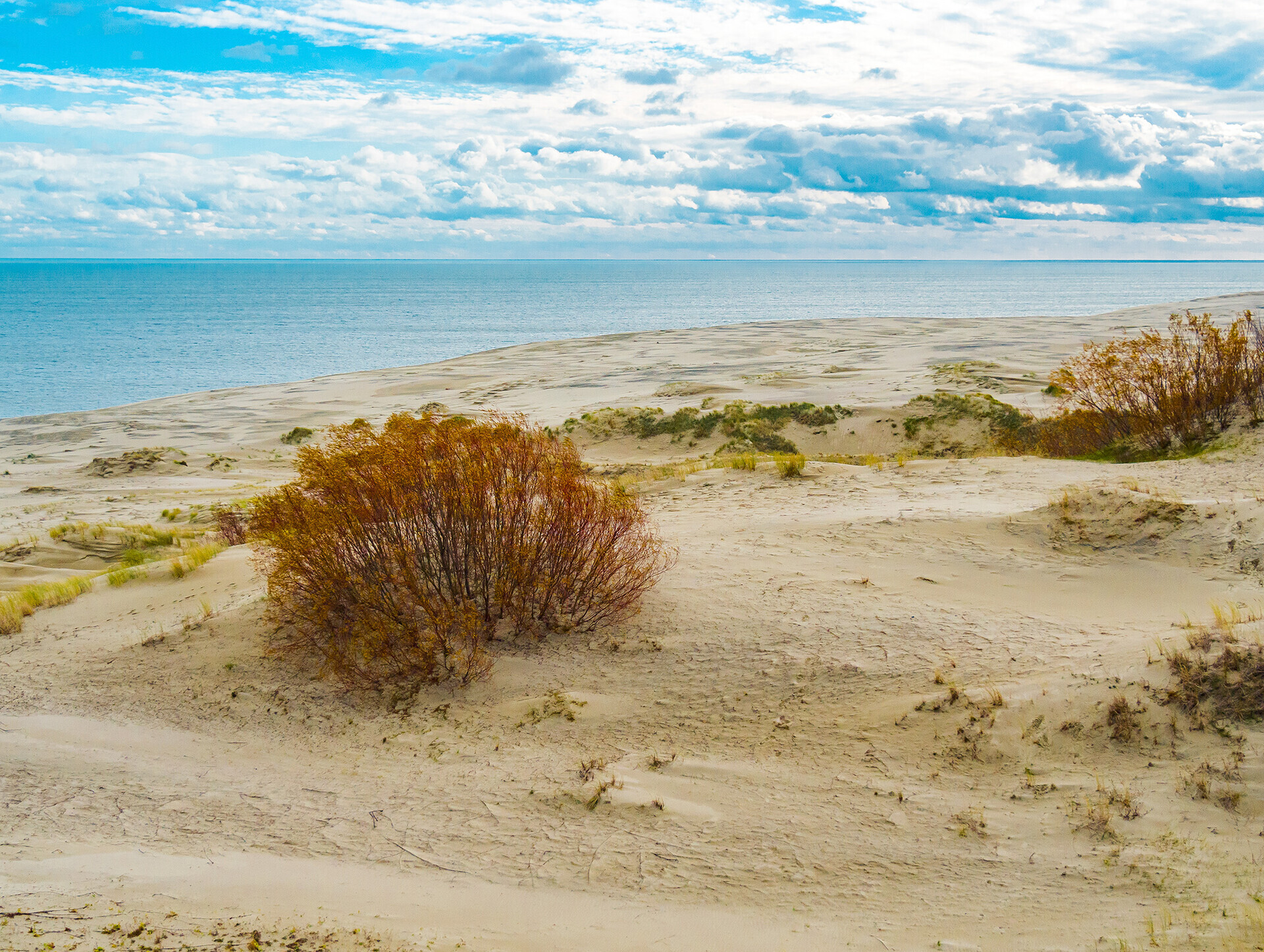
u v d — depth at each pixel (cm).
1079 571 670
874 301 17025
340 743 526
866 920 312
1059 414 1581
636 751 472
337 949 292
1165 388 1203
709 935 307
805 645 561
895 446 2000
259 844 400
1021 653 520
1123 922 294
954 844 359
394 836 404
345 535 637
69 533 1427
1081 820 361
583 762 463
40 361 7375
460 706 550
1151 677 433
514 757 482
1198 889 305
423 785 460
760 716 490
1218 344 1170
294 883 353
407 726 537
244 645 662
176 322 12412
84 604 877
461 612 614
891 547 748
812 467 1148
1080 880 324
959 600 626
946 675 500
